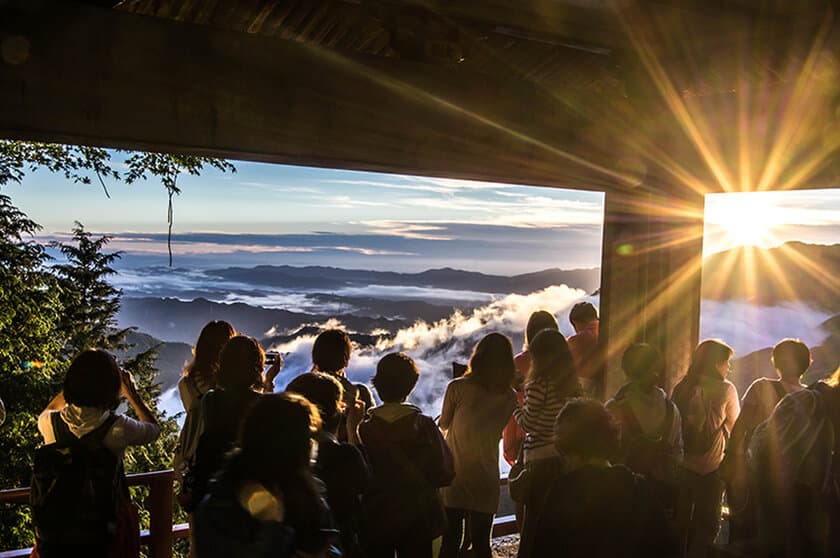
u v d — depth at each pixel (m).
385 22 3.76
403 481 3.03
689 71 4.38
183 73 3.17
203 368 3.11
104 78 3.02
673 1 3.40
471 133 3.85
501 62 4.79
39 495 2.74
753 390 3.64
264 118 3.33
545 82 4.98
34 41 2.90
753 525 3.70
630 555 2.30
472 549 4.06
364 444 3.06
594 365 4.81
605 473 2.37
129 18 3.07
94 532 2.74
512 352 3.65
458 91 3.80
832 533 3.05
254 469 1.86
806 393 3.15
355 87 3.54
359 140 3.56
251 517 1.82
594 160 4.28
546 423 3.44
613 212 4.66
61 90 2.95
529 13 3.67
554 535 2.36
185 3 3.96
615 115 4.33
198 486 2.63
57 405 2.94
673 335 4.85
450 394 3.68
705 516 3.96
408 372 3.11
